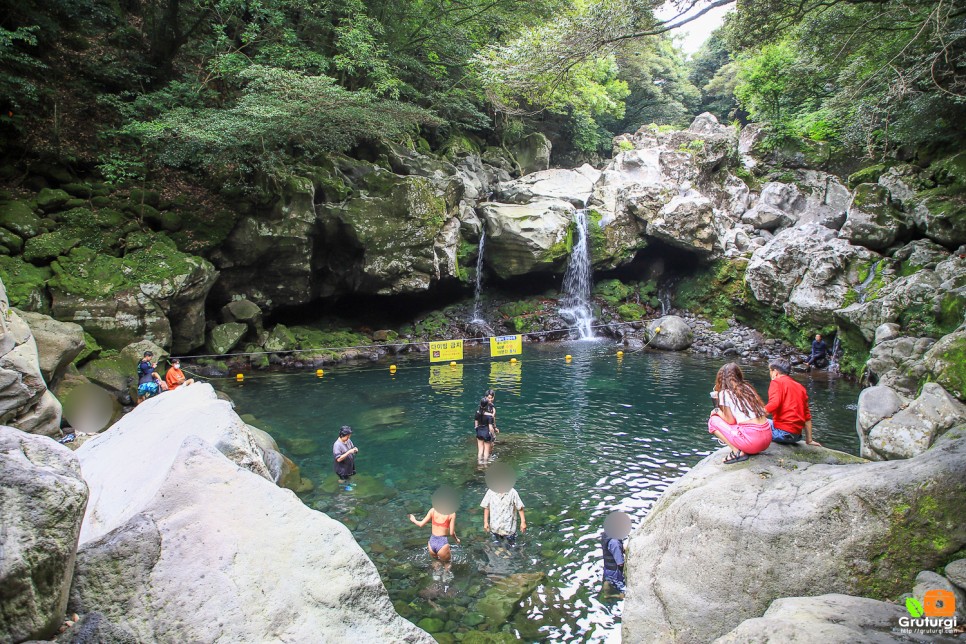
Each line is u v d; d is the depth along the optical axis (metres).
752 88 25.62
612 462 9.95
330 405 13.38
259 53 17.77
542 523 7.81
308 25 19.45
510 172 28.09
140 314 13.74
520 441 11.02
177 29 17.98
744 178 25.02
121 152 16.14
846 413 12.73
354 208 18.28
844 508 4.47
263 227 17.00
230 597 3.18
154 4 18.16
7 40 13.01
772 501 4.80
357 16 18.34
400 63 22.44
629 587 5.30
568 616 5.88
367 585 3.59
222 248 16.92
